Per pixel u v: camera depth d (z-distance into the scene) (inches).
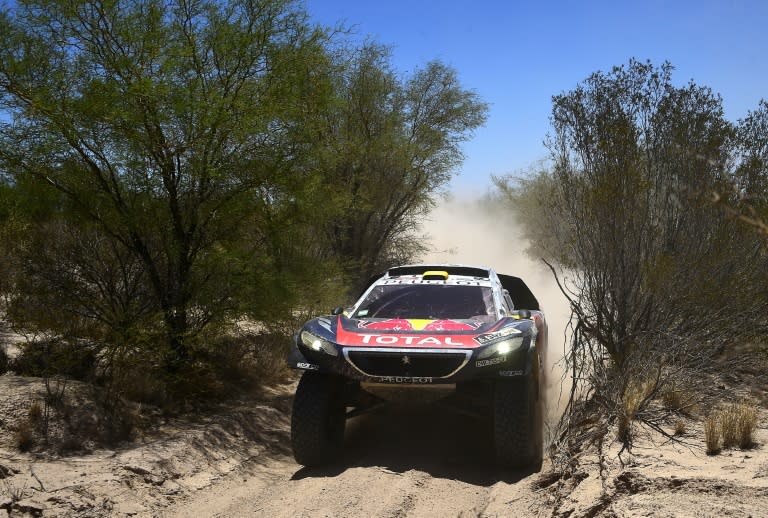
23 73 260.1
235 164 296.8
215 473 224.4
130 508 186.5
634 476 162.4
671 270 228.4
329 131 483.2
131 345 278.2
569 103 255.9
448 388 213.8
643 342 233.1
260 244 319.0
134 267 302.4
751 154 244.8
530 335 223.9
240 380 336.5
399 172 636.1
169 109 274.7
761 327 255.6
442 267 303.0
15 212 277.0
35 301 283.7
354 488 195.2
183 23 295.4
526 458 212.4
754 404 225.8
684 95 247.8
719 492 148.1
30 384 255.0
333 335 228.8
